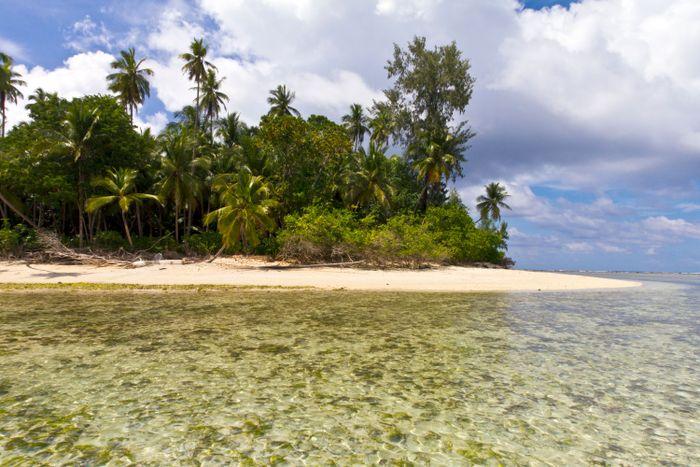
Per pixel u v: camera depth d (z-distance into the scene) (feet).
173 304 51.98
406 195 165.58
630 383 23.30
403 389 21.85
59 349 29.40
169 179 126.31
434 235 123.44
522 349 30.78
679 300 66.90
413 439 16.24
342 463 14.28
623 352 30.30
